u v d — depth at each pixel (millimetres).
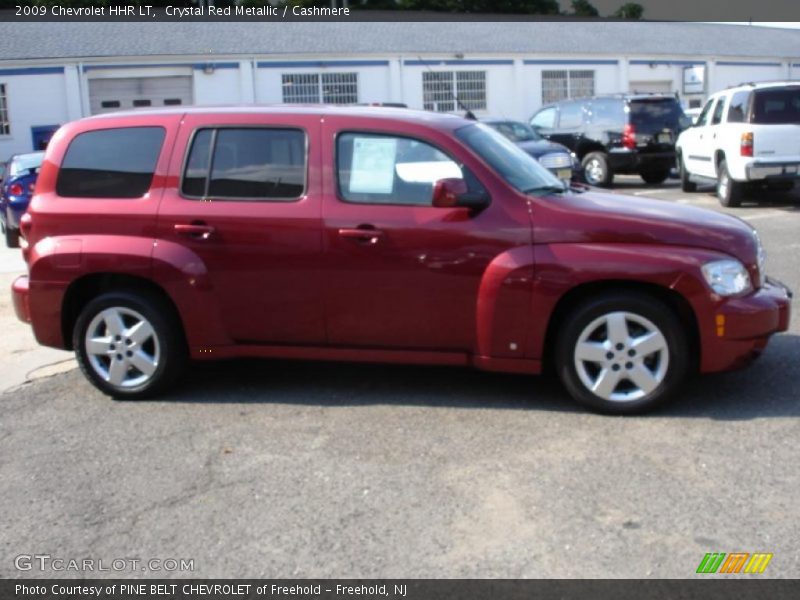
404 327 5488
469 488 4387
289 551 3867
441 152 5445
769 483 4312
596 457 4691
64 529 4148
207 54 27141
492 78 31328
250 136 5695
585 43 33938
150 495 4469
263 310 5652
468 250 5289
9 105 25438
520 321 5270
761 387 5707
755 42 39250
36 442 5270
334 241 5461
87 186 5918
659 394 5215
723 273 5129
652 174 20328
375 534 3979
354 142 5566
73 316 6133
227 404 5797
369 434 5160
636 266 5074
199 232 5633
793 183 14391
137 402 5934
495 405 5562
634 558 3693
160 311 5801
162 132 5844
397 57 29547
